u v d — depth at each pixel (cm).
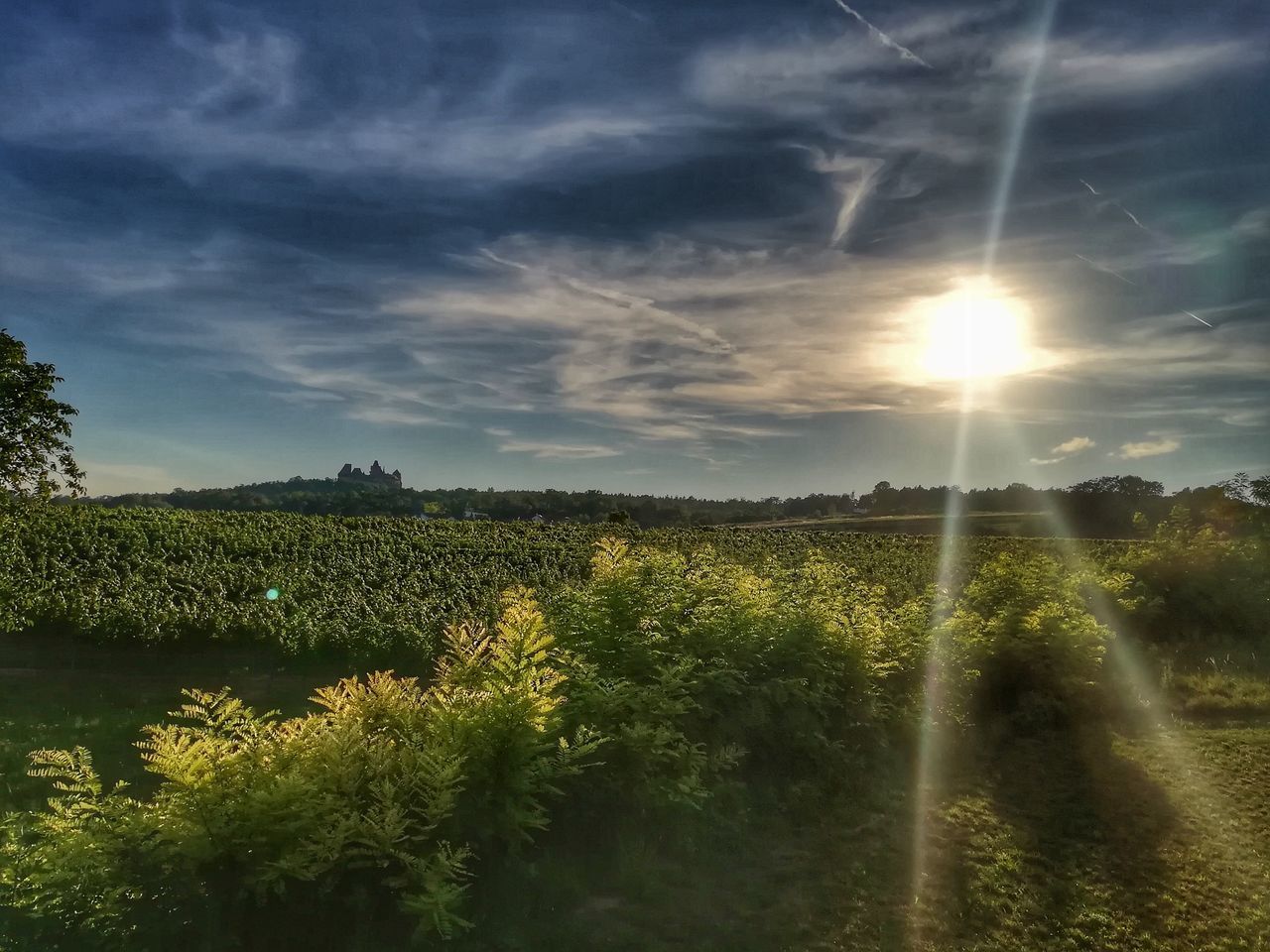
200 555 3169
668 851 661
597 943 526
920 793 852
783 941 550
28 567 2464
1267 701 1286
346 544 3991
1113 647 1512
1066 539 5344
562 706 655
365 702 628
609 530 5738
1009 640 1204
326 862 482
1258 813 822
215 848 470
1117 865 696
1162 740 1084
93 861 461
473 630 738
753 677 845
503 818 554
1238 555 1980
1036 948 562
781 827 735
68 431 2395
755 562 1398
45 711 1173
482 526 5503
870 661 998
